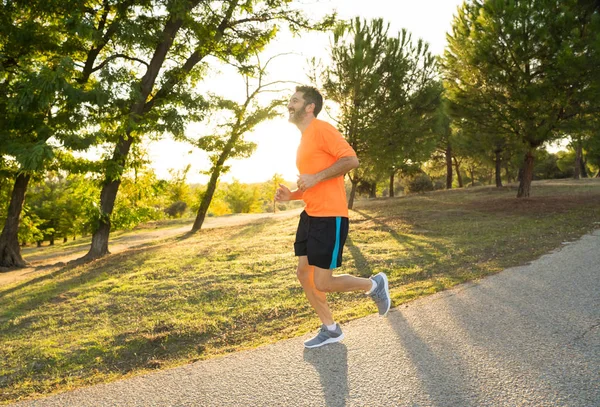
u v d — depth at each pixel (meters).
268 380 2.55
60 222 40.22
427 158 20.45
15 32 11.61
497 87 15.60
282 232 13.91
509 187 26.39
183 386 2.59
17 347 4.34
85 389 2.71
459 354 2.70
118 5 11.92
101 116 11.95
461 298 4.13
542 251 6.66
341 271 6.70
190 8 13.12
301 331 3.70
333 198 2.87
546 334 2.96
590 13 14.14
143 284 6.95
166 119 12.70
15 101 10.33
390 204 21.78
